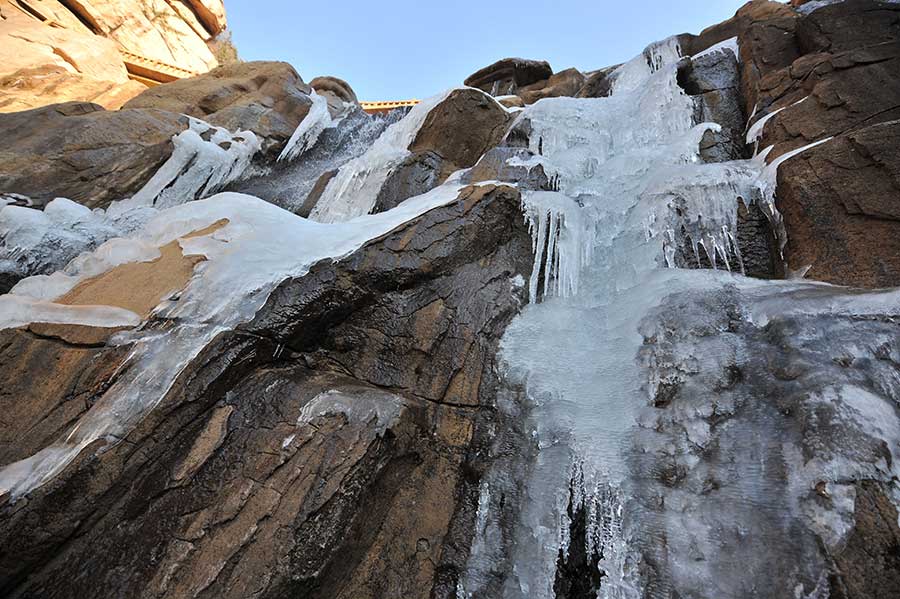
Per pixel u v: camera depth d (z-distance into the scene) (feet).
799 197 14.85
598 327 15.11
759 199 16.60
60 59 34.96
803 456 8.55
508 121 29.17
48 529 8.28
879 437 8.16
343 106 38.50
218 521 8.80
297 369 12.08
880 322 10.21
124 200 22.24
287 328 11.90
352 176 25.43
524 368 13.73
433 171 25.38
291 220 14.75
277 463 9.58
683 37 35.06
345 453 9.82
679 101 24.68
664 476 10.14
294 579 8.38
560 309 15.98
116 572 8.25
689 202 17.06
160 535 8.65
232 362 10.78
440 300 14.66
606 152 25.23
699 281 14.29
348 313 13.29
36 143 21.38
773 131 19.08
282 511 8.93
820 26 22.54
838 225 13.84
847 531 7.39
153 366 10.17
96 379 9.94
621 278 16.84
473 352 14.01
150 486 9.17
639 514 9.79
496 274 16.19
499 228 17.28
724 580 8.13
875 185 13.73
